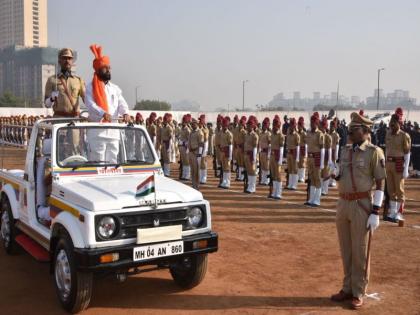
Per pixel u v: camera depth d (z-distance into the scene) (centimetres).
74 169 541
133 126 607
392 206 953
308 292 550
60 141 552
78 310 472
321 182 1108
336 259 679
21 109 3281
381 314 490
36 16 12562
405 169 931
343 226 520
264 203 1144
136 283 578
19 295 533
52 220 508
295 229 866
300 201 1179
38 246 583
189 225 496
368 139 517
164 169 1712
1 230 723
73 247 451
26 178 617
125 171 573
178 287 564
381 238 808
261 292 549
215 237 502
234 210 1046
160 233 467
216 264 654
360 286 505
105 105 647
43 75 10481
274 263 660
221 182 1420
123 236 454
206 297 532
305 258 684
